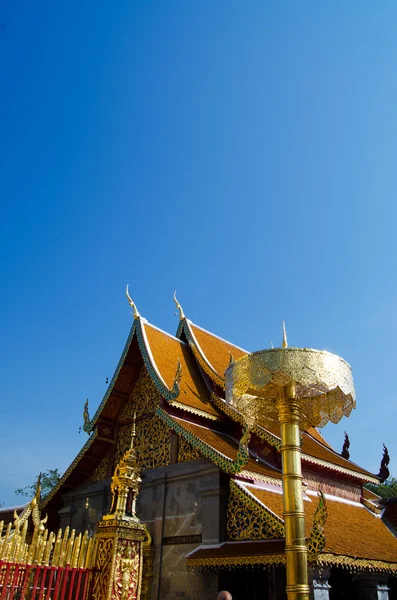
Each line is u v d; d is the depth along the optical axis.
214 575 13.79
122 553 9.60
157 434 18.00
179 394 17.61
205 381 20.20
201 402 18.30
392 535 18.16
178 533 15.13
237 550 12.87
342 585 18.62
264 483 15.35
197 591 13.93
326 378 8.77
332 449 22.70
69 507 19.84
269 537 13.01
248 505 13.86
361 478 19.62
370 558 13.73
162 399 17.53
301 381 8.63
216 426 17.95
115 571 9.37
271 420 11.28
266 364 8.80
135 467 10.83
